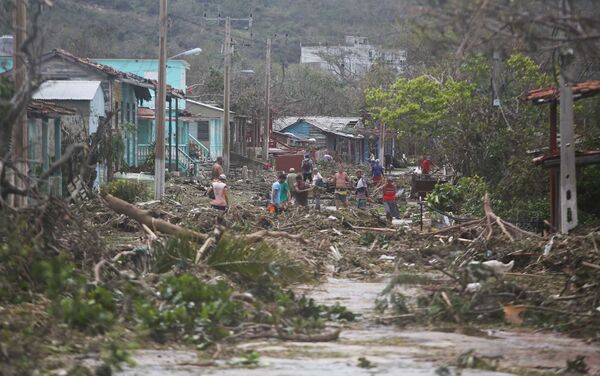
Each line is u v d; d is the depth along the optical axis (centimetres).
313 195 9181
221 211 5562
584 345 2216
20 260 2536
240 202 7794
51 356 1936
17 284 2500
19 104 2419
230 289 2669
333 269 3891
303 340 2258
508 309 2561
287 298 2617
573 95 4184
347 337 2325
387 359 1998
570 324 2441
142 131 11856
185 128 13125
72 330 2169
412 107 8225
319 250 4409
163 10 6931
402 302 2698
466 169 7331
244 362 1934
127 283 2594
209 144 15200
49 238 2788
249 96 17788
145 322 2216
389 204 6944
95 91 7325
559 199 4538
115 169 7656
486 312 2573
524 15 1938
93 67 8769
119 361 1889
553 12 2009
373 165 10694
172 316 2228
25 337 1998
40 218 2764
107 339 2119
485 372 1870
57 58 8712
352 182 10988
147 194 7012
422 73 9506
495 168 6869
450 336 2352
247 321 2419
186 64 15725
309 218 5744
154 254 3156
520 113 7031
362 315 2691
